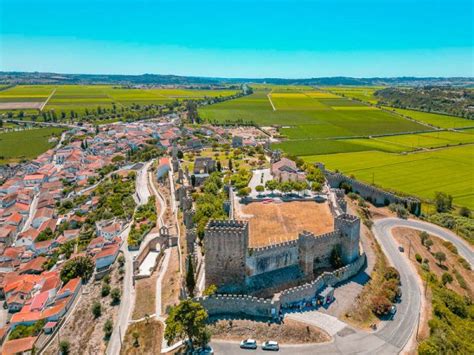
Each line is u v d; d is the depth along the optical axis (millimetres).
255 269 107250
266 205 154250
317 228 131250
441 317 104875
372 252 134750
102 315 120688
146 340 100500
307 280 112375
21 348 116688
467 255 155250
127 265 148250
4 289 155875
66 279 150500
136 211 198875
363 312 100625
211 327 91562
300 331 91312
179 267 132875
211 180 191250
